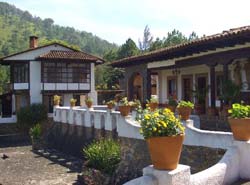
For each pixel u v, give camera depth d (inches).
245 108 267.9
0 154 892.6
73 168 658.8
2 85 2222.0
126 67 884.0
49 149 882.8
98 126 629.6
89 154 537.0
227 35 480.4
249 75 588.7
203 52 603.2
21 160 786.2
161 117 204.4
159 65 738.8
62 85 1355.8
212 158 336.8
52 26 7086.6
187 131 368.2
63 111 832.3
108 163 504.1
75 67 1382.9
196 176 224.2
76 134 747.4
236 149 265.7
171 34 2506.2
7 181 595.5
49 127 967.6
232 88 526.0
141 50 2669.8
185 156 369.4
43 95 1342.3
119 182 480.7
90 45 5807.1
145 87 796.6
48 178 596.1
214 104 587.8
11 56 1304.1
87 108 693.9
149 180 198.5
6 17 6663.4
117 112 564.4
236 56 534.3
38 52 1349.7
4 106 1405.0
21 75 1362.0
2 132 1231.5
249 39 491.5
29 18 7391.7
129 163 479.8
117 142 519.8
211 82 590.2
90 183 512.4
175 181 199.3
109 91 1461.6
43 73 1327.5
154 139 198.7
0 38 5137.8
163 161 200.8
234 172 259.9
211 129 502.6
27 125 1208.2
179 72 792.9
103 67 2202.3
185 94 777.6
